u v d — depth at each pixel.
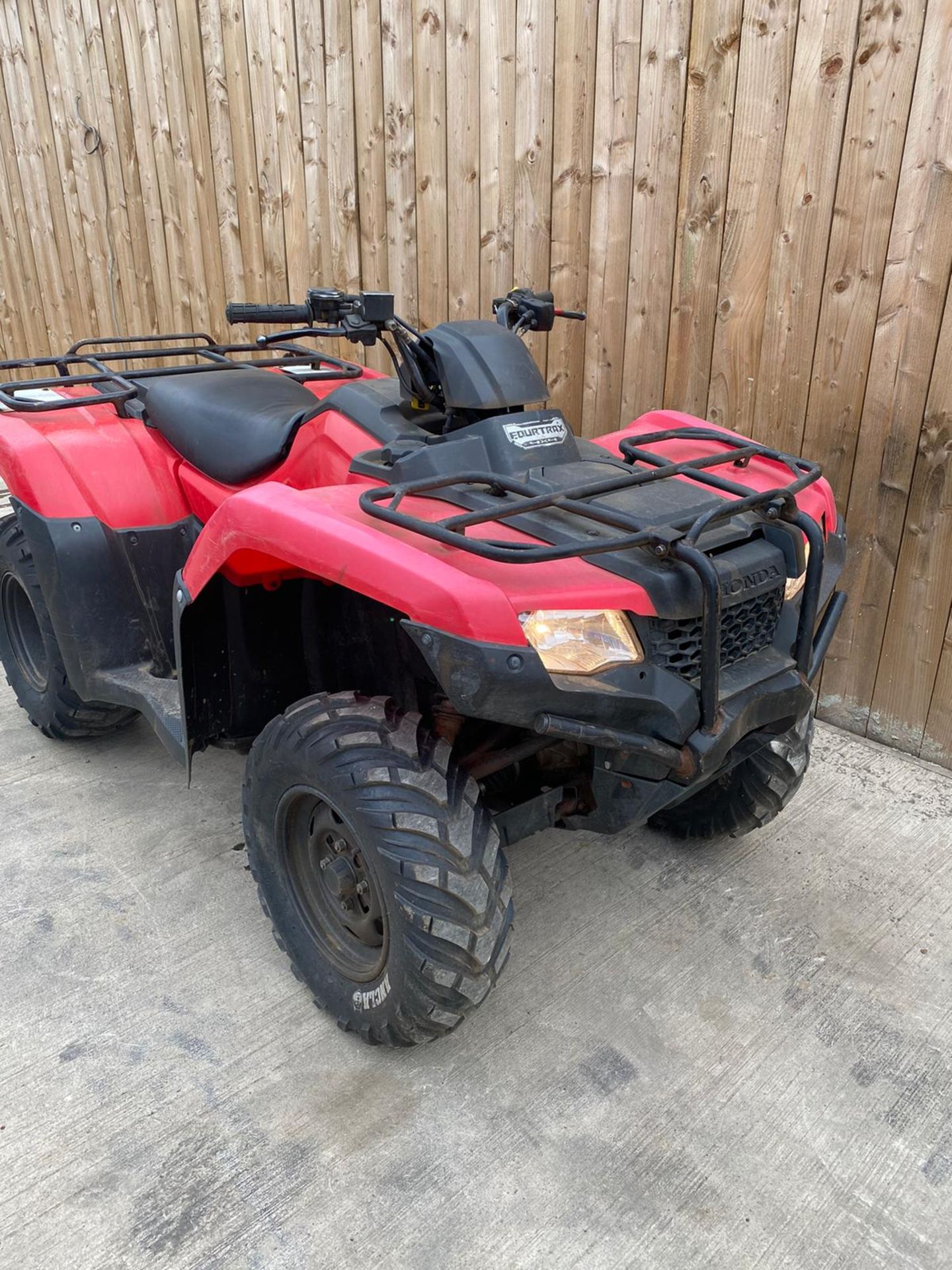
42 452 2.78
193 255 5.47
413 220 4.27
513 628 1.67
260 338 2.35
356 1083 2.08
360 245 4.55
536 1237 1.76
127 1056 2.13
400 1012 1.95
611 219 3.59
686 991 2.34
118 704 2.82
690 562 1.73
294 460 2.49
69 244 6.39
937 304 2.93
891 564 3.25
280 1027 2.23
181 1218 1.79
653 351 3.61
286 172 4.73
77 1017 2.24
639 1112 2.02
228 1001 2.30
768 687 1.98
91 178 5.93
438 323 4.33
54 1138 1.94
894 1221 1.80
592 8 3.41
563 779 2.32
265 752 2.12
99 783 3.18
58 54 5.76
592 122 3.54
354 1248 1.74
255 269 5.13
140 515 2.82
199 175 5.21
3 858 2.78
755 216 3.23
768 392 3.36
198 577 2.16
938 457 3.04
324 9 4.24
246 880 2.70
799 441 3.34
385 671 2.34
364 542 1.78
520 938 2.51
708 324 3.44
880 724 3.44
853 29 2.88
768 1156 1.93
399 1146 1.93
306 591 2.46
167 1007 2.27
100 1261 1.71
